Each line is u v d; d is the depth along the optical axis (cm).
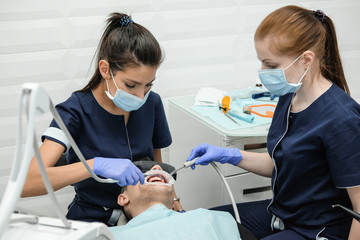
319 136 126
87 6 198
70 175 123
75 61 205
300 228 140
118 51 124
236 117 185
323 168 132
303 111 133
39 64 200
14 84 199
